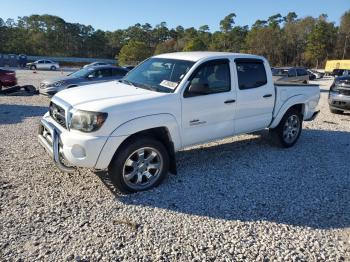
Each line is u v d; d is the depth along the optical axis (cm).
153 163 446
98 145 391
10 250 309
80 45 12162
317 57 9812
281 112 621
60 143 411
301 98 657
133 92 458
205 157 589
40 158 548
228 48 11762
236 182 483
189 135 478
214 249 322
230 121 533
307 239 345
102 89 479
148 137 432
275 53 10606
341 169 555
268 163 570
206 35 13125
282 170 539
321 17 10531
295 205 418
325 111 1218
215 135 517
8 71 1552
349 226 374
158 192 440
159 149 441
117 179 414
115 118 398
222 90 516
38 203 397
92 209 389
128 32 13962
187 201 418
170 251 316
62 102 438
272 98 598
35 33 10800
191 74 474
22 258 298
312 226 371
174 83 469
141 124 417
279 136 644
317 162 587
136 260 302
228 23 12788
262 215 391
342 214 400
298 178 508
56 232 340
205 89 471
